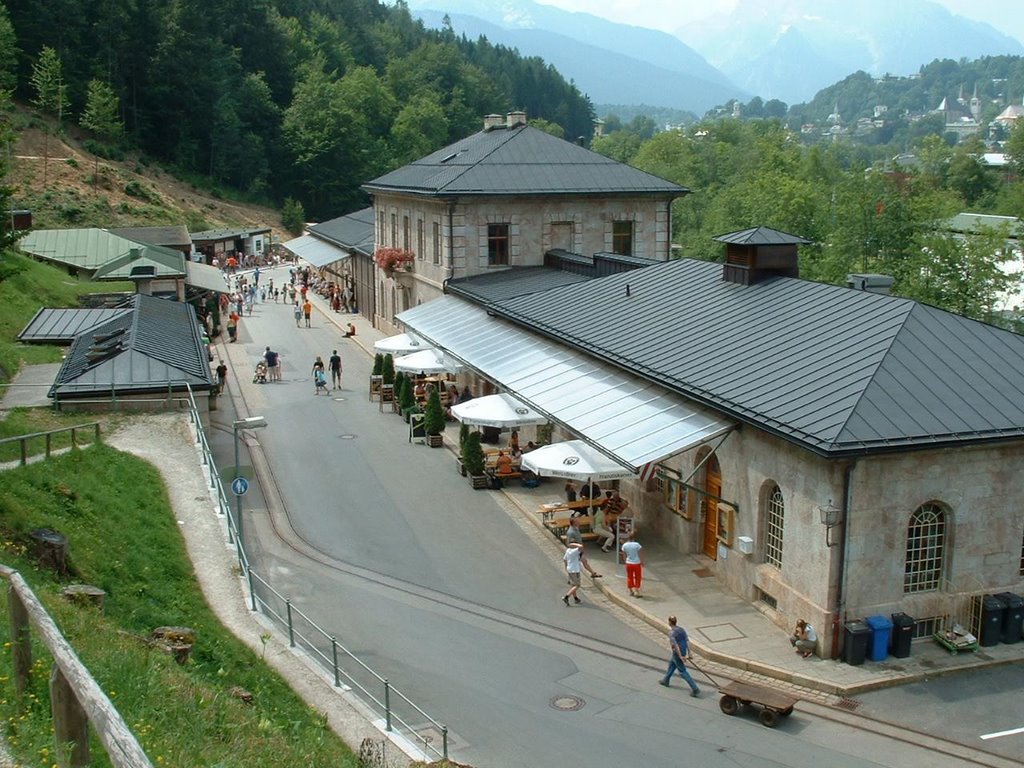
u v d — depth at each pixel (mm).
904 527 21422
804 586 21938
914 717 19047
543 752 17875
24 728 10414
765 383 24016
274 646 20531
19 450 26984
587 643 22766
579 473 26266
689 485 26156
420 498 33438
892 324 24234
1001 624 22141
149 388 35250
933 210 68500
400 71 187000
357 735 17141
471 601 25203
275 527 30656
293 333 67625
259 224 127250
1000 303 67812
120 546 22641
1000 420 21453
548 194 48844
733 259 32156
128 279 61688
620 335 31672
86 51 129375
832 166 122875
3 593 15062
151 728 12078
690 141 143375
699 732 18594
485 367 35812
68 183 104125
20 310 50250
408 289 58375
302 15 188500
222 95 139000
